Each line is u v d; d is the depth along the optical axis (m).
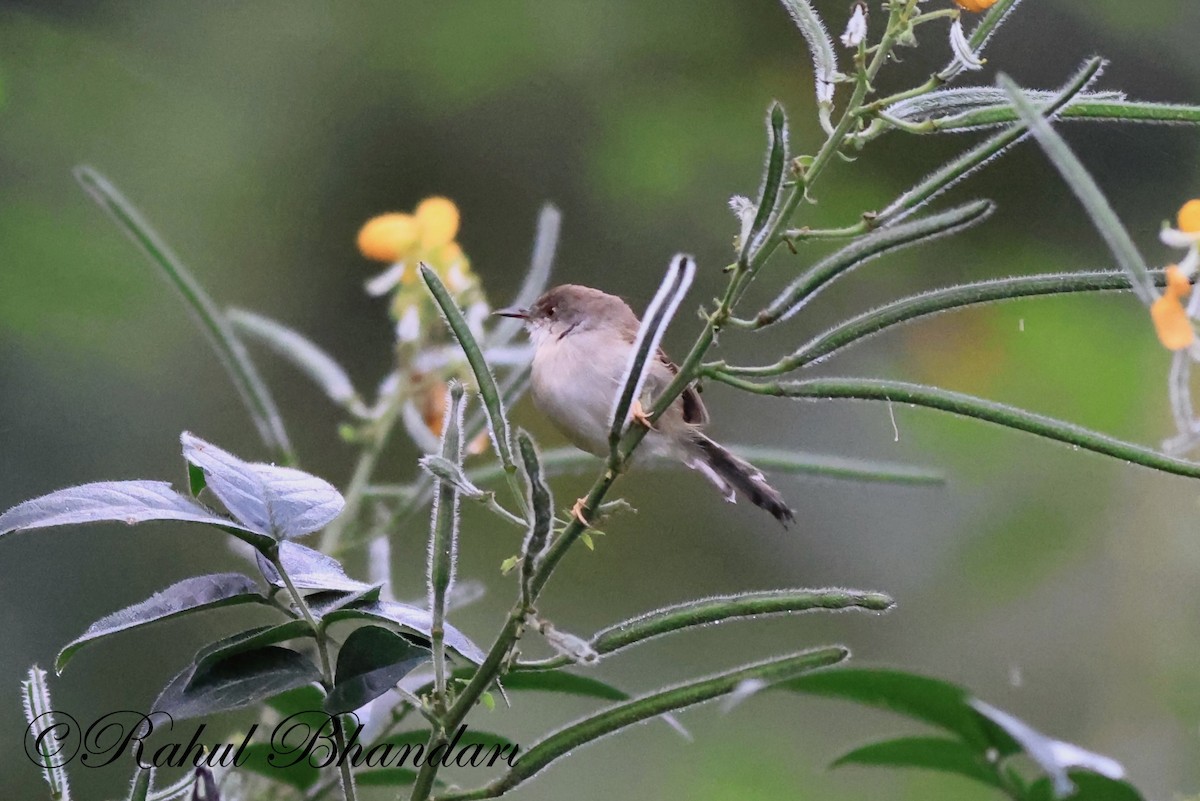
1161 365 10.87
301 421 10.24
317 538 7.50
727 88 11.38
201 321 5.55
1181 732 9.55
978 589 10.64
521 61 11.38
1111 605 10.34
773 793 9.39
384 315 10.91
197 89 11.10
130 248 10.11
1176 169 9.99
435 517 3.35
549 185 11.37
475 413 5.45
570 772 9.32
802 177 3.31
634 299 11.15
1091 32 10.07
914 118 3.62
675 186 11.27
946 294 3.27
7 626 8.27
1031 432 3.29
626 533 10.83
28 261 9.77
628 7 11.38
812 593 3.24
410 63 11.36
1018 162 10.55
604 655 3.28
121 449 9.56
